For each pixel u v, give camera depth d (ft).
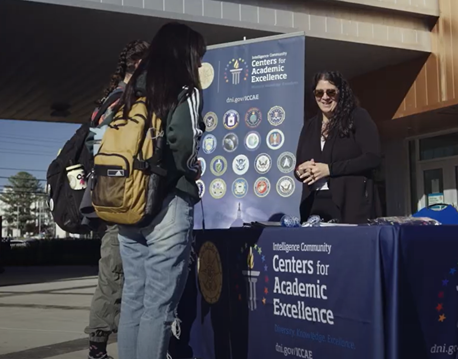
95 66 31.55
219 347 10.18
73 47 28.02
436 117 29.68
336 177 10.21
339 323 7.55
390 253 6.95
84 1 22.48
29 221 300.40
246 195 13.37
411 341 6.97
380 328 6.90
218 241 10.19
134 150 7.49
